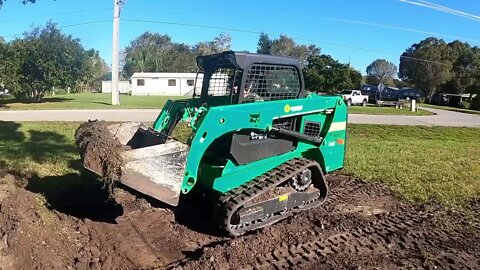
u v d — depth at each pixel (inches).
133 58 3649.1
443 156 490.3
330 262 188.1
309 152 257.3
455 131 840.3
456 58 2780.5
